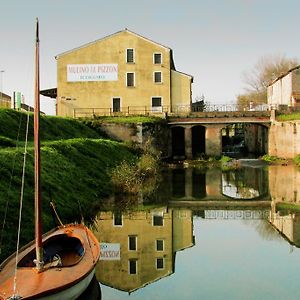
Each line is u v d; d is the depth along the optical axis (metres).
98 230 18.27
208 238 17.36
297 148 43.03
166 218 20.88
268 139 49.38
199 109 56.72
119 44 51.72
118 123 43.72
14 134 29.36
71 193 20.47
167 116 49.28
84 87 51.81
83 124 43.09
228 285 12.13
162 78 51.72
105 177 27.02
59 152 24.95
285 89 54.00
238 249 15.73
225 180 33.12
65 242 13.28
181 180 33.09
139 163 34.16
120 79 51.88
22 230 14.27
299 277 12.72
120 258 14.72
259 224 19.77
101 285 12.19
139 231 18.28
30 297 8.58
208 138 49.03
